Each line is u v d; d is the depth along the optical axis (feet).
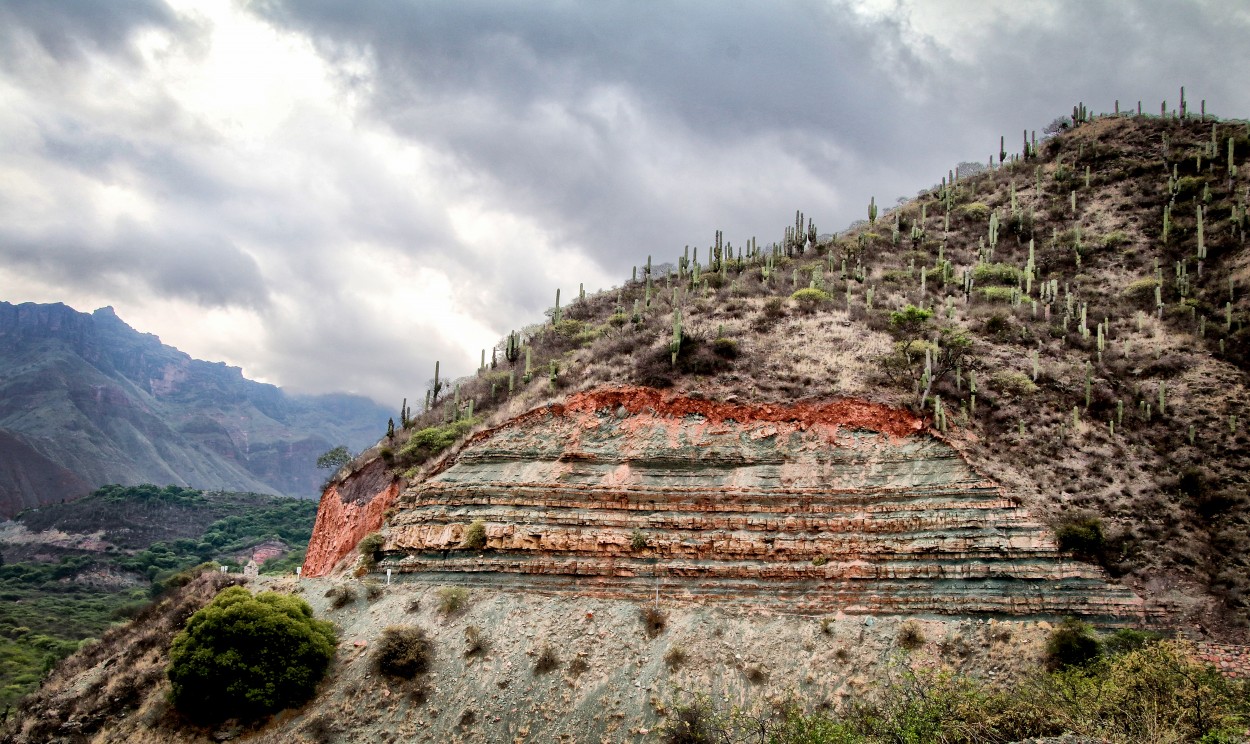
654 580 143.02
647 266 314.76
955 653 120.98
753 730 112.37
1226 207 242.37
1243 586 124.16
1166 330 195.31
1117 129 328.70
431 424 209.36
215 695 126.41
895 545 138.31
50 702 139.44
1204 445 152.35
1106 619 123.34
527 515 154.10
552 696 123.85
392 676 129.90
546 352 236.02
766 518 146.72
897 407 156.87
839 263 270.05
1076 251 248.93
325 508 201.67
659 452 160.04
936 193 341.41
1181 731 86.99
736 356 178.19
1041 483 143.02
